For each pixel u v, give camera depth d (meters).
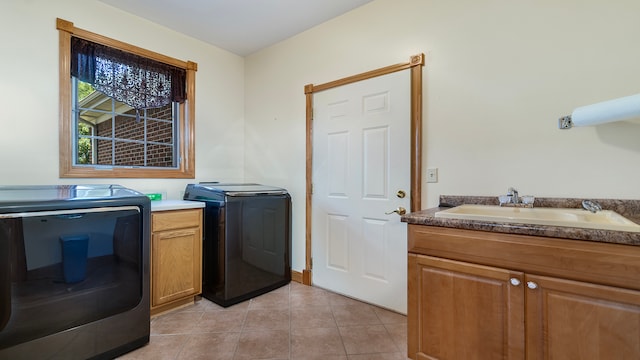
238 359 1.66
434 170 2.05
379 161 2.31
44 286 1.46
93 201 1.62
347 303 2.40
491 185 1.84
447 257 1.43
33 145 2.05
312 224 2.78
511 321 1.26
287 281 2.86
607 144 1.51
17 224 1.38
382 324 2.05
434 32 2.06
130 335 1.74
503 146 1.80
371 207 2.36
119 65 2.46
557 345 1.17
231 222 2.37
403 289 2.19
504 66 1.79
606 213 1.39
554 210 1.55
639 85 1.44
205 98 3.05
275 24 2.70
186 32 2.84
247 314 2.21
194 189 2.67
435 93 2.05
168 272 2.19
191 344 1.81
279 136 3.06
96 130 2.43
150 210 1.86
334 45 2.61
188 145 2.92
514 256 1.25
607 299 1.07
